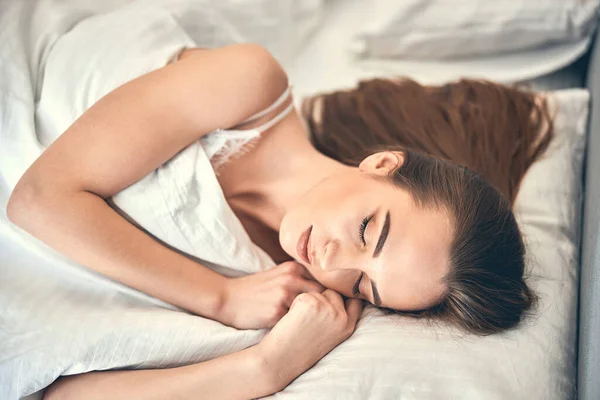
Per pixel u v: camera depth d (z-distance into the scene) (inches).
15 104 42.4
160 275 38.6
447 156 50.7
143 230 40.8
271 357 37.0
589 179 49.0
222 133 40.4
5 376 36.2
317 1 60.8
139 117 37.9
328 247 37.9
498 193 41.4
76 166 37.3
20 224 37.5
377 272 37.9
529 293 39.6
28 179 36.9
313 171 42.8
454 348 36.5
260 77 40.1
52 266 40.6
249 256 41.7
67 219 36.7
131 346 36.8
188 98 38.7
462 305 38.0
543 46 60.2
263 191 43.3
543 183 50.1
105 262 37.7
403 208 38.4
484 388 34.5
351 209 38.6
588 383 34.7
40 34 46.7
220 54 40.5
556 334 38.7
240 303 40.4
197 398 36.2
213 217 39.8
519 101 54.9
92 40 44.8
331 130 52.9
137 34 45.3
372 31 59.2
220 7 54.5
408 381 34.9
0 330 37.4
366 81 56.6
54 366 35.8
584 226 47.3
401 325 38.4
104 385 36.4
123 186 38.9
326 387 35.0
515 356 36.4
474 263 38.0
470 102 54.6
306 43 62.5
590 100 54.7
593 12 56.2
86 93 42.5
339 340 39.0
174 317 38.4
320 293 41.0
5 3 46.7
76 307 38.4
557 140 53.1
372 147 48.3
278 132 42.9
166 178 39.1
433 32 58.6
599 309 35.6
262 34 57.9
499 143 51.8
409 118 52.8
